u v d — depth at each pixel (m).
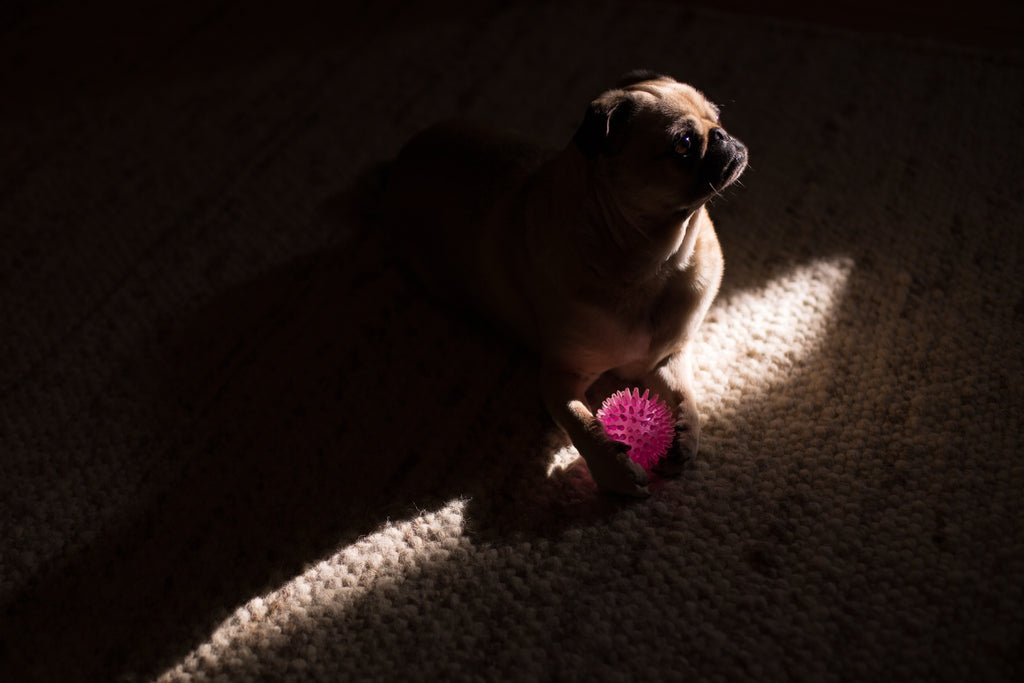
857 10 1.77
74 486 1.28
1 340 1.43
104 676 1.11
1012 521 1.11
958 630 1.05
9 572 1.20
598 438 1.18
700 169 1.11
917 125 1.54
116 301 1.47
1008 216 1.39
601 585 1.12
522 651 1.09
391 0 1.96
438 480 1.23
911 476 1.16
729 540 1.14
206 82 1.81
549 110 1.66
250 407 1.33
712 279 1.23
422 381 1.33
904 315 1.31
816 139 1.55
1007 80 1.58
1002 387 1.22
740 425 1.24
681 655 1.07
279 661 1.11
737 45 1.73
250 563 1.19
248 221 1.56
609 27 1.81
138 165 1.66
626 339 1.22
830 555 1.11
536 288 1.22
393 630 1.12
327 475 1.25
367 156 1.64
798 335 1.31
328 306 1.43
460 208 1.32
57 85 1.82
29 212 1.60
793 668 1.04
